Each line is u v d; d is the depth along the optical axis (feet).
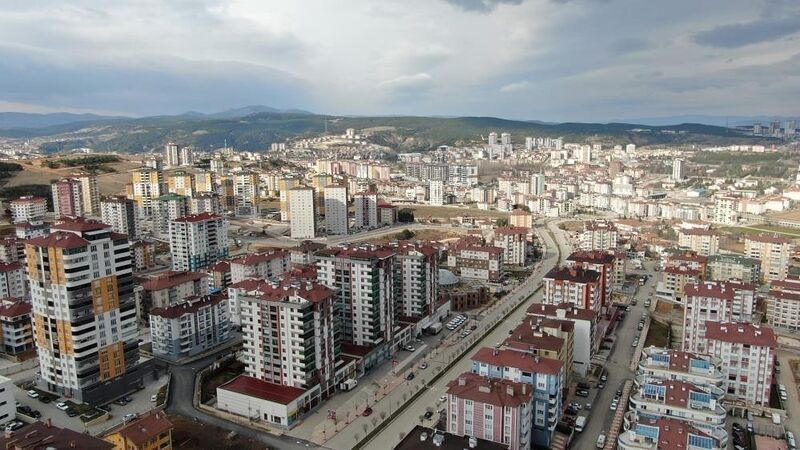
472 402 581.12
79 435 515.50
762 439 646.74
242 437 644.69
